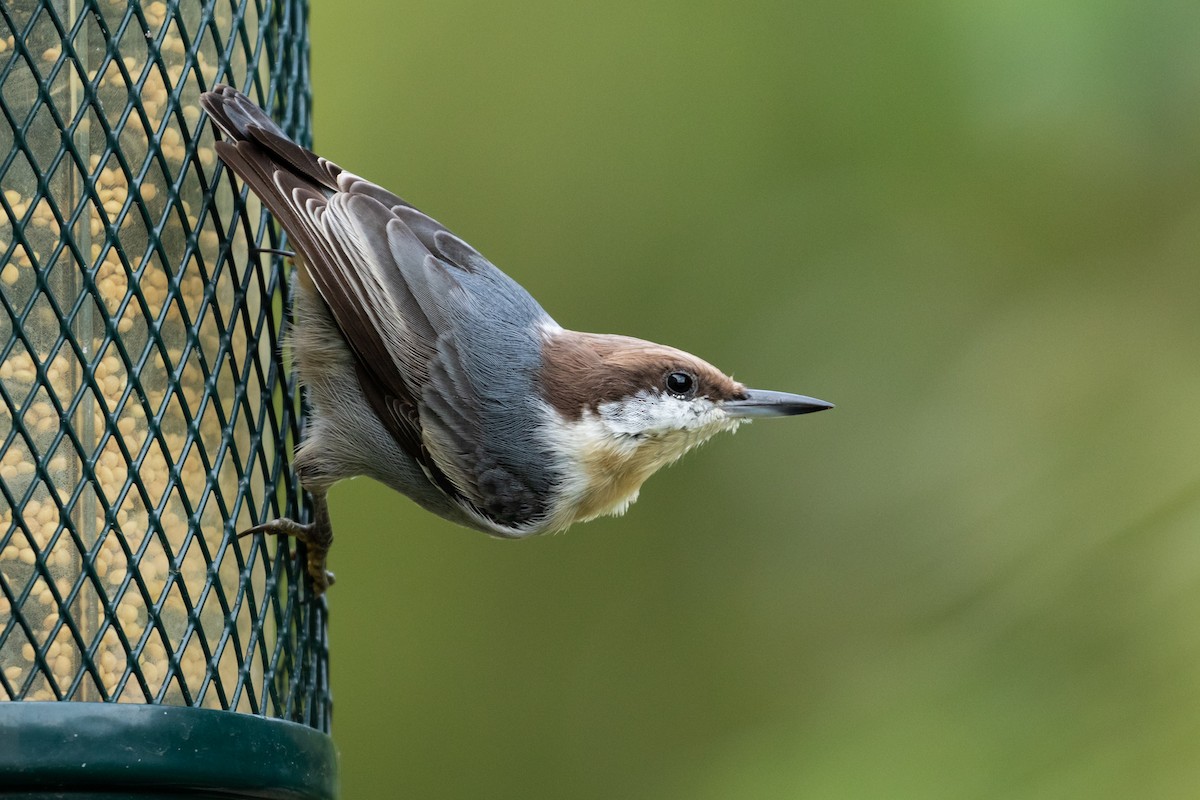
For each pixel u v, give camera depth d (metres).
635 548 12.62
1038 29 10.91
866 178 12.14
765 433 12.25
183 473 8.11
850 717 10.67
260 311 8.62
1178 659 10.12
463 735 12.55
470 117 13.04
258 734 7.27
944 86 11.45
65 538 7.67
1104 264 11.72
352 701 12.66
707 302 12.40
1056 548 10.86
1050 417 11.41
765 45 12.55
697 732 12.09
